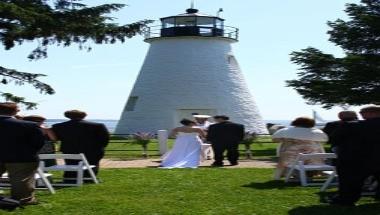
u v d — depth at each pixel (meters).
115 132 44.38
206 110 41.88
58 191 10.66
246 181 12.13
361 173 8.78
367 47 27.33
